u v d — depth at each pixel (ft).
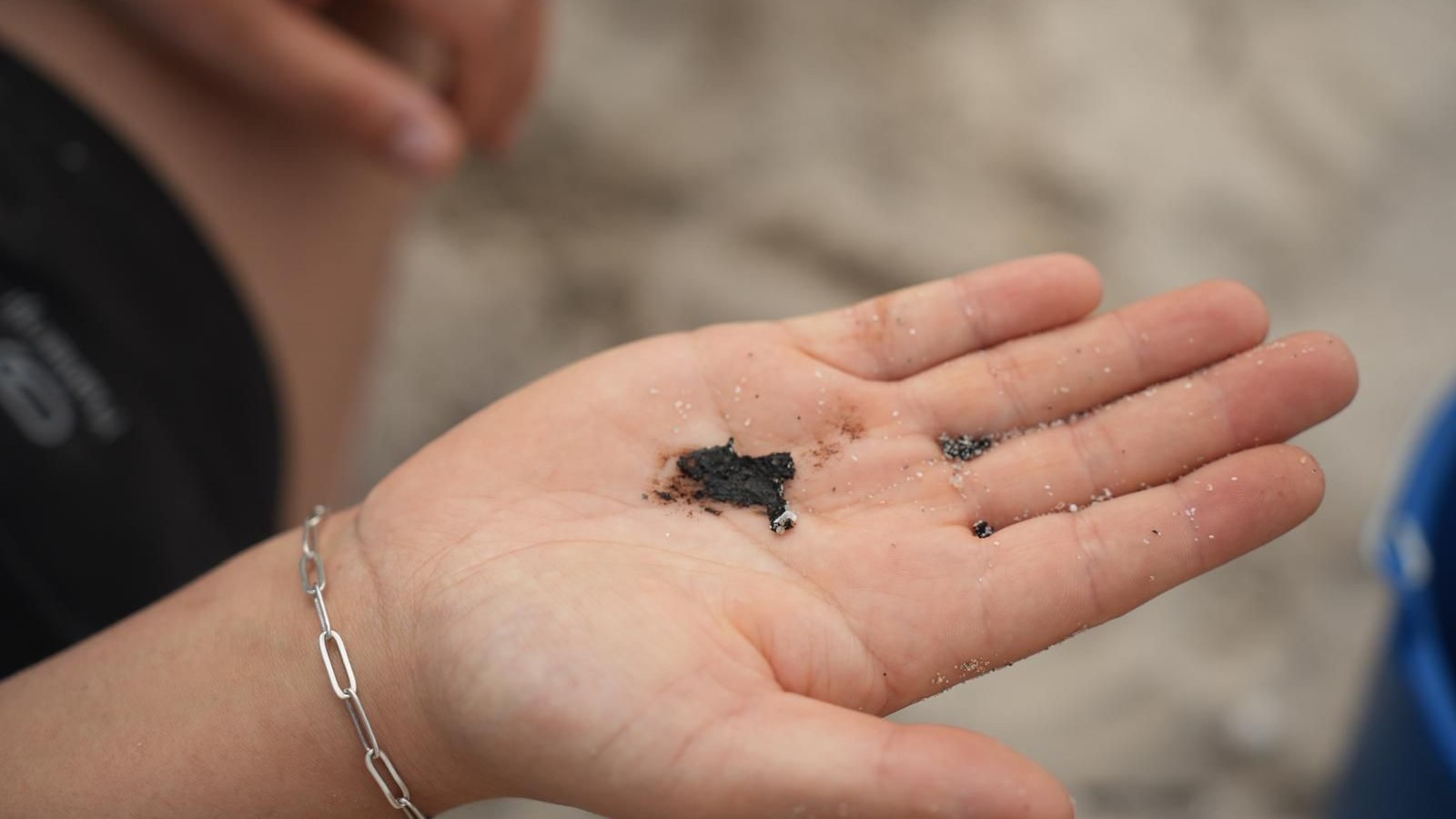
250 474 1.65
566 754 1.22
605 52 2.31
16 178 1.55
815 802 1.19
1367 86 2.43
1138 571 1.29
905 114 2.30
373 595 1.31
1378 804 1.63
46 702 1.34
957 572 1.30
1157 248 2.19
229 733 1.31
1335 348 1.34
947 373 1.41
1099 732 1.82
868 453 1.38
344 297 1.80
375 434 1.98
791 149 2.26
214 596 1.36
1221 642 1.87
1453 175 2.35
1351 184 2.32
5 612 1.51
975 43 2.37
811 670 1.27
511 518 1.33
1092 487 1.36
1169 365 1.38
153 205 1.61
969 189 2.23
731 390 1.40
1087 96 2.34
